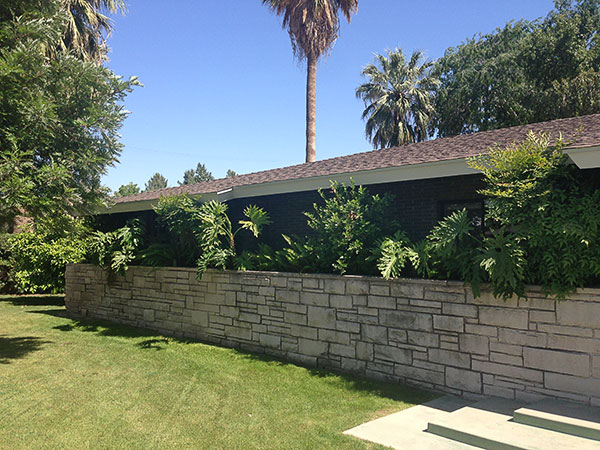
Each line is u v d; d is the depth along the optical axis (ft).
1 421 16.55
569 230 15.49
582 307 16.02
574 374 16.12
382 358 21.77
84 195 28.71
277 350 26.61
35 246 52.39
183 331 32.96
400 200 27.07
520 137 24.17
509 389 17.70
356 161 31.32
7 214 27.04
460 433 14.26
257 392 19.95
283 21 73.61
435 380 19.89
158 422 16.42
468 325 18.94
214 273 30.76
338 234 24.59
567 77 71.61
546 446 12.70
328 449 13.91
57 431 15.61
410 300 20.86
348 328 23.17
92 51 62.13
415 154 27.09
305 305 25.18
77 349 28.84
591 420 14.08
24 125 24.76
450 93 87.61
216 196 31.42
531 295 17.24
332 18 73.72
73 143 27.81
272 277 27.02
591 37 76.28
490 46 86.84
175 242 36.37
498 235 17.92
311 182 27.96
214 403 18.51
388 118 88.69
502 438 13.44
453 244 19.38
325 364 24.08
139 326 36.73
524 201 16.96
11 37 25.59
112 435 15.25
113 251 38.11
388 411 17.51
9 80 24.29
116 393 19.86
